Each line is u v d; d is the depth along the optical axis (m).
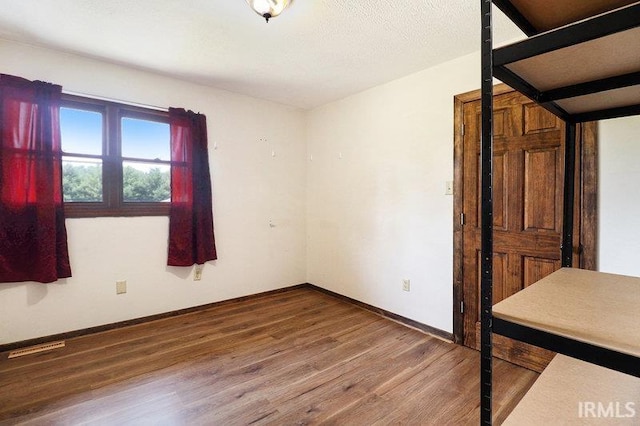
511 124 2.23
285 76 2.95
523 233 2.19
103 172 2.74
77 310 2.62
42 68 2.43
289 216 4.00
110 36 2.24
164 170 3.07
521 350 2.18
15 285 2.37
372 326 2.89
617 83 0.91
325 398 1.83
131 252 2.87
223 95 3.38
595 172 1.84
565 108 1.21
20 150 2.33
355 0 1.79
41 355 2.30
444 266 2.62
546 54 0.75
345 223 3.59
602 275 1.12
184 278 3.18
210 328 2.83
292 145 4.00
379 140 3.17
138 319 2.91
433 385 1.97
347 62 2.62
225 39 2.26
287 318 3.08
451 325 2.58
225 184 3.44
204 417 1.67
